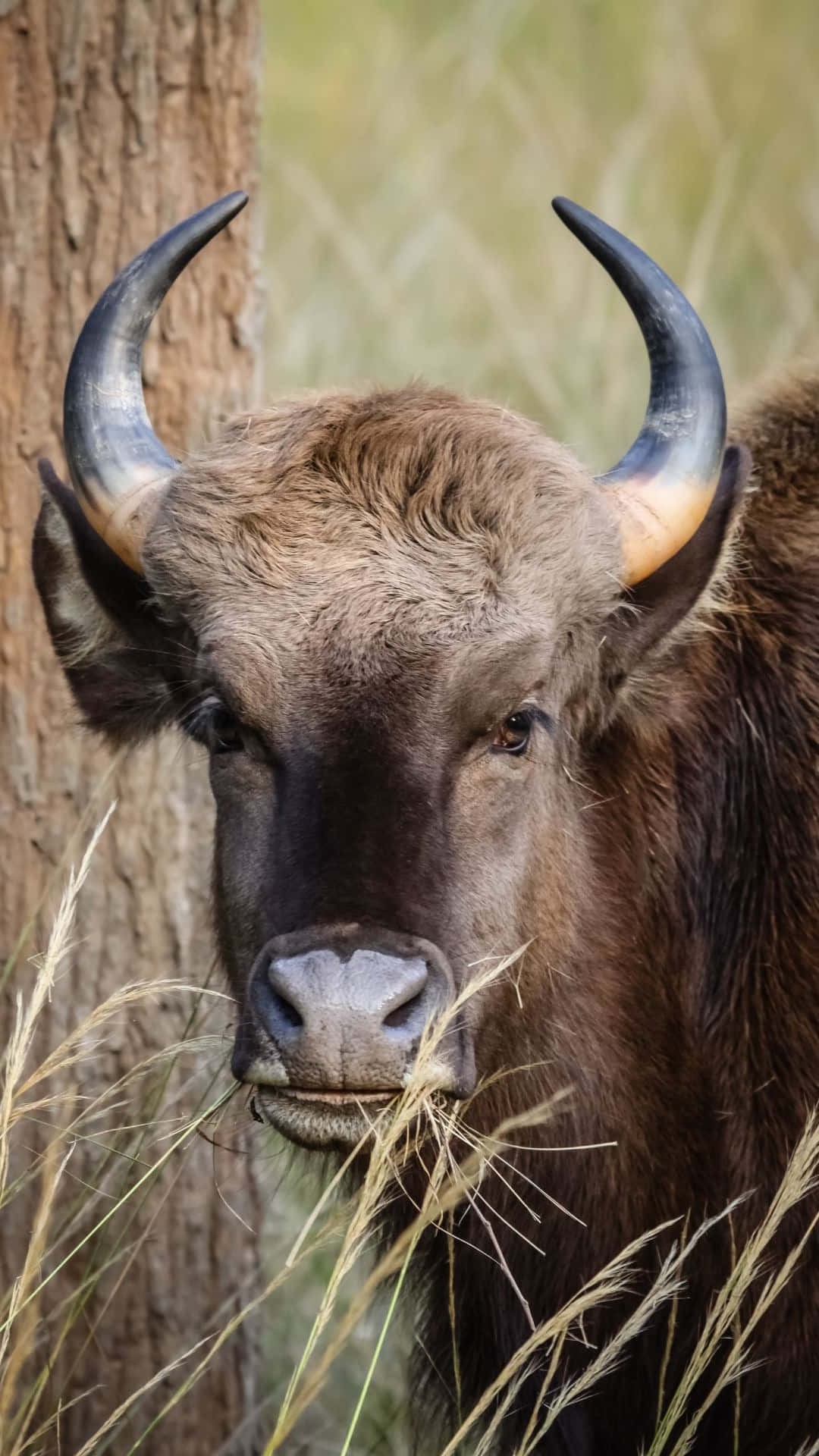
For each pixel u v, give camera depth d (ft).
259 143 67.56
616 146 134.92
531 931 50.90
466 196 133.80
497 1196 55.31
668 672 53.52
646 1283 55.06
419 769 45.96
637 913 55.11
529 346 109.81
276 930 44.62
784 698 55.26
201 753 61.26
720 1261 54.29
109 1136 65.62
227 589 48.34
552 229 127.03
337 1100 43.52
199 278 65.92
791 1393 54.34
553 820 51.49
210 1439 68.44
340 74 152.15
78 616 55.11
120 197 64.59
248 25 65.72
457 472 49.52
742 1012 54.49
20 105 63.46
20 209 63.87
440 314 119.14
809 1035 53.42
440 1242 57.47
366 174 139.44
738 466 52.85
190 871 67.26
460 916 46.78
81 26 63.31
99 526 51.83
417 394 53.57
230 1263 68.39
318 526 48.62
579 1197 55.01
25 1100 65.36
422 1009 43.68
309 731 46.16
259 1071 44.21
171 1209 66.85
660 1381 51.80
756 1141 53.98
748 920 54.70
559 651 49.85
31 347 64.39
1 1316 58.54
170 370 65.92
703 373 51.75
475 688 46.88
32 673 65.16
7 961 65.62
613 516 50.90
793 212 132.46
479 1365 59.00
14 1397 64.75
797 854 54.24
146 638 54.60
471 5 158.71
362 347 114.52
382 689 46.21
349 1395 70.90
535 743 49.26
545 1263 55.88
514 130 140.26
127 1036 66.44
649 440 52.11
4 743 65.21
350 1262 44.96
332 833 44.57
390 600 47.11
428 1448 62.44
